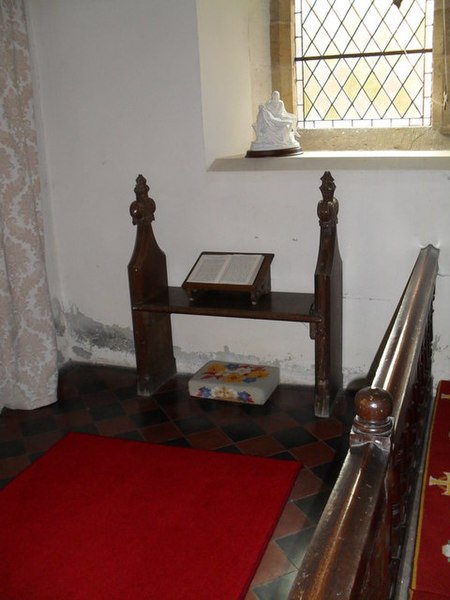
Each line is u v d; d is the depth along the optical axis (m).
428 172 3.67
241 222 4.19
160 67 4.08
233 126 4.57
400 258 3.87
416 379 2.55
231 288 3.90
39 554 2.71
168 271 4.45
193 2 3.89
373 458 1.54
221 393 4.11
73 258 4.71
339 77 5.00
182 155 4.20
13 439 3.78
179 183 4.26
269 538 2.75
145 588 2.48
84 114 4.35
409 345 2.23
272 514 2.90
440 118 4.65
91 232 4.59
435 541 2.19
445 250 3.76
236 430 3.73
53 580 2.54
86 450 3.56
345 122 5.03
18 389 4.12
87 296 4.76
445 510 2.36
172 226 4.36
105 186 4.45
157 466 3.36
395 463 1.80
